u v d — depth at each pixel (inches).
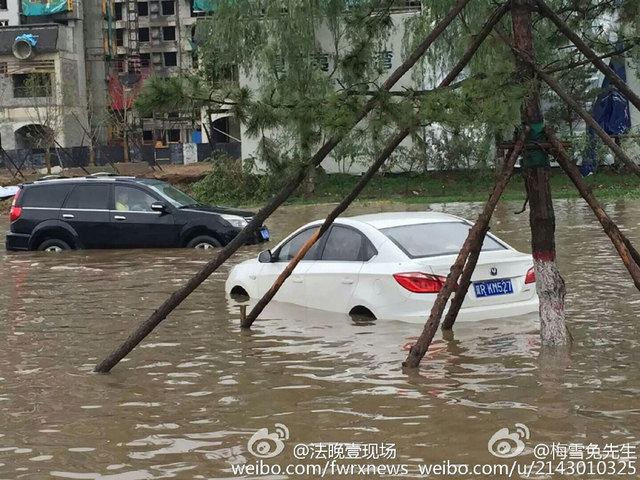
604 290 478.0
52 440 257.0
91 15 2824.8
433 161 1350.9
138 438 257.1
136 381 321.1
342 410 277.3
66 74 2623.0
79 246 749.9
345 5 704.4
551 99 1362.0
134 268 626.5
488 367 323.3
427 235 417.4
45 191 765.3
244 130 340.8
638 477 219.3
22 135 2588.6
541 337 355.3
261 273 467.8
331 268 423.5
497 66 336.8
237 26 1081.4
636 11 390.9
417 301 388.5
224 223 732.0
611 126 1406.3
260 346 367.2
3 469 234.4
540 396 285.9
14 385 319.6
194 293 507.8
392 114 328.5
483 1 446.3
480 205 1115.9
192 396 298.7
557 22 361.1
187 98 331.6
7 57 2588.6
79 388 313.7
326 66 462.9
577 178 337.1
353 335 377.4
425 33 736.3
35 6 2731.3
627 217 877.8
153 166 1926.7
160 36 3078.2
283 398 292.2
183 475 228.1
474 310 392.2
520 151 339.6
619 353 340.2
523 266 407.5
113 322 432.8
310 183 352.5
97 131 2477.9
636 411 268.2
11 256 727.7
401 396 289.9
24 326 428.1
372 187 1386.6
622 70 1407.5
